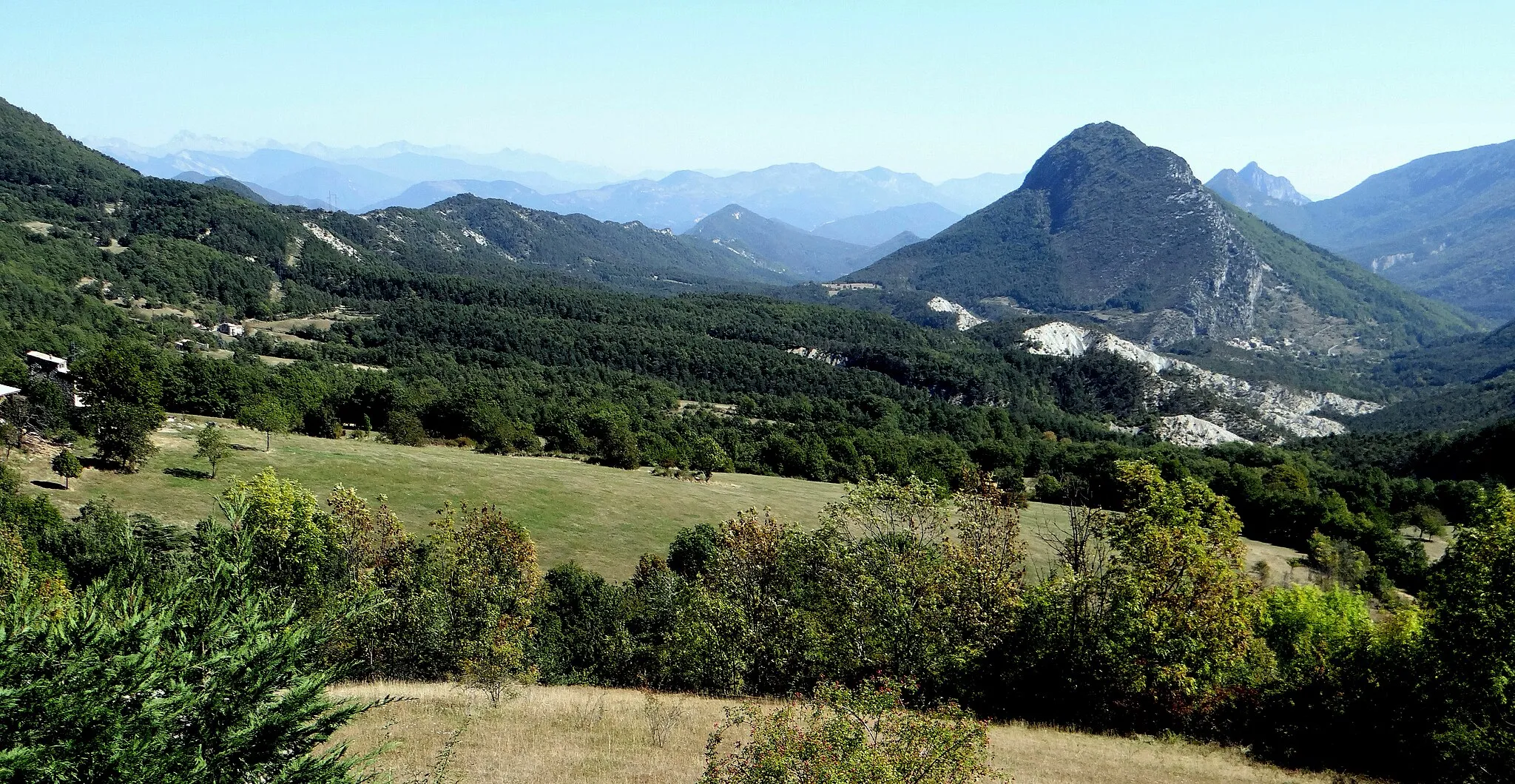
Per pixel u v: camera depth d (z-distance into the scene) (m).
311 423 84.56
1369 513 79.06
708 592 29.84
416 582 27.80
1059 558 28.58
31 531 38.75
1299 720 25.31
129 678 9.91
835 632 27.69
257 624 11.78
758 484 87.19
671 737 21.58
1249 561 67.38
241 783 10.35
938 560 27.64
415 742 19.80
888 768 11.64
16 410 55.62
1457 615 22.70
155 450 57.66
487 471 73.62
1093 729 25.89
